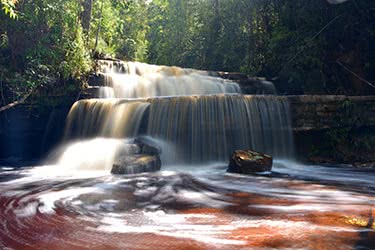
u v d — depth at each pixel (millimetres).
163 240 3361
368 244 3113
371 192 5758
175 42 31047
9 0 9711
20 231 3754
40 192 6055
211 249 3078
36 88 11461
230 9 23031
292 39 15062
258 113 9953
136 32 36625
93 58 14023
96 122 10875
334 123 10039
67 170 9281
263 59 18406
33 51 11344
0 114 11867
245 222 3936
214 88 15039
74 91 12148
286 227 3684
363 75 12516
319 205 4762
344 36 12984
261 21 19047
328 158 10125
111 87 13297
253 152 8609
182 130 9797
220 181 6988
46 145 12258
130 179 7289
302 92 14234
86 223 4023
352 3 12391
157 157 8875
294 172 8336
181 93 15547
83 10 14875
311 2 13789
